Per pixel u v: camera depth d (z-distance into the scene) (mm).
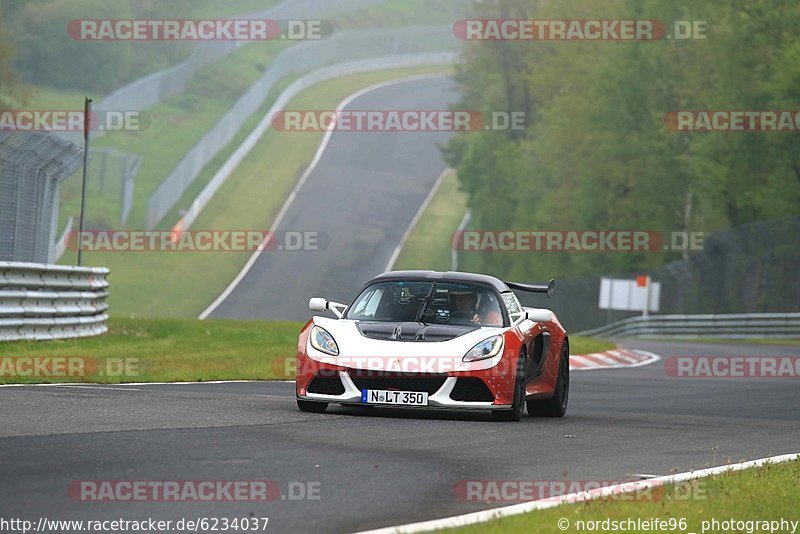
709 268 155250
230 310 191875
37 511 22625
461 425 40188
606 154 194375
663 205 190125
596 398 57250
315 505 24266
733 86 167125
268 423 37625
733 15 165625
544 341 45875
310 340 42188
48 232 79312
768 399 59938
